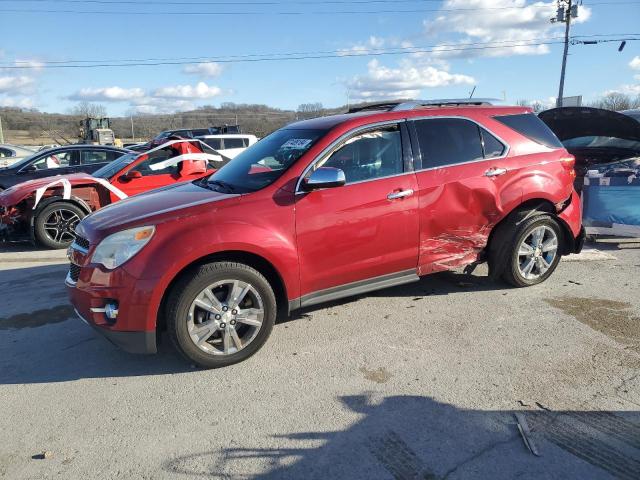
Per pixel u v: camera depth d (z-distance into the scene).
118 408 3.34
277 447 2.88
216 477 2.66
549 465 2.64
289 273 3.92
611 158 7.90
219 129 24.06
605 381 3.43
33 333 4.61
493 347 3.98
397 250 4.38
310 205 3.95
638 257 6.35
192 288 3.58
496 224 4.93
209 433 3.03
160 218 3.65
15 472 2.75
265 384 3.56
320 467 2.70
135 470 2.74
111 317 3.58
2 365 4.00
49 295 5.65
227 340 3.77
